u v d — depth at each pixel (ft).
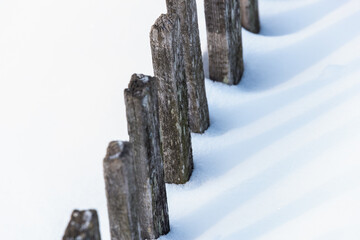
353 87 15.15
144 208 11.23
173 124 12.35
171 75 12.00
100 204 12.45
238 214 11.92
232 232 11.52
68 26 16.84
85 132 13.92
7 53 16.30
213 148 13.75
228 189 12.58
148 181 10.96
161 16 11.99
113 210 9.37
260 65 16.60
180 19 13.10
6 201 12.71
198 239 11.50
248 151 13.60
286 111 14.80
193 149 13.71
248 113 14.84
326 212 11.53
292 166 12.96
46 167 13.28
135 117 10.52
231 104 15.11
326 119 14.24
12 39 16.72
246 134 14.15
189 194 12.59
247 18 17.35
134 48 15.92
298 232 11.25
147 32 16.35
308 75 16.11
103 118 14.19
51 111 14.53
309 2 19.27
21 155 13.62
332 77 15.75
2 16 17.49
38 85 15.26
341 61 16.40
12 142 13.94
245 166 13.17
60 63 15.78
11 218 12.38
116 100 14.60
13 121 14.43
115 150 9.17
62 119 14.30
